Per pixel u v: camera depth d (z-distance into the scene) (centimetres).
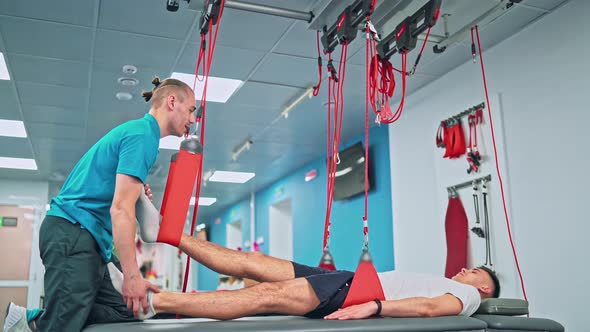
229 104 580
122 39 429
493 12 353
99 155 210
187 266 231
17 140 691
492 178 442
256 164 841
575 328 365
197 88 537
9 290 893
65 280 200
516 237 417
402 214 555
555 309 381
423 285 253
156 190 1019
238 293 214
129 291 196
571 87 385
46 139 689
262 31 418
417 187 536
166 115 225
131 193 201
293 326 193
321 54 461
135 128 211
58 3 375
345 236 712
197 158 212
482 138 455
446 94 504
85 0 372
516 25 422
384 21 327
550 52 403
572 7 387
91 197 209
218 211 1256
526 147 418
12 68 479
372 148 664
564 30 393
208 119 627
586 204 368
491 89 454
